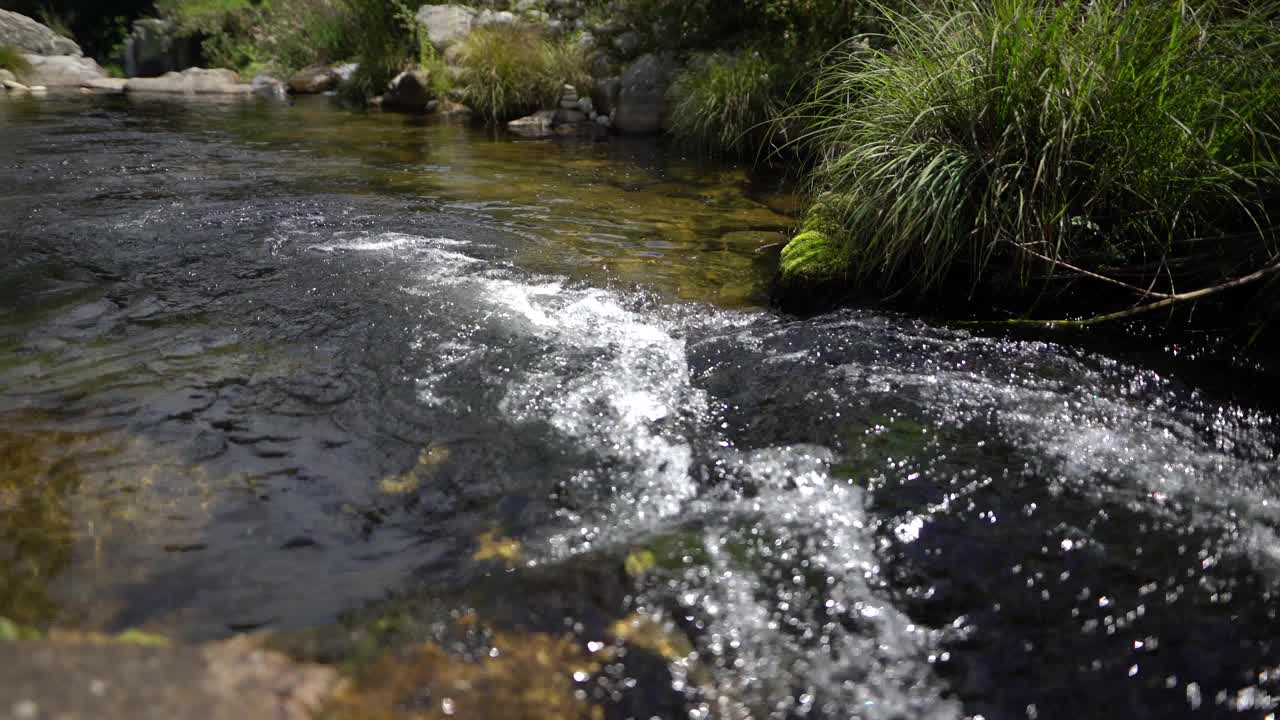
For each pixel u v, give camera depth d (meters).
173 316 3.56
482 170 6.98
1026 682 1.70
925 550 2.11
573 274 4.30
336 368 3.10
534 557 2.06
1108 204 3.69
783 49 7.87
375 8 12.34
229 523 2.18
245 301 3.74
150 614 1.82
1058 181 3.53
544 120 9.47
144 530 2.12
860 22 7.05
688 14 8.88
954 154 3.82
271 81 13.02
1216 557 2.10
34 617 1.78
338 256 4.41
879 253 3.95
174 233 4.74
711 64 8.20
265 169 6.71
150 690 1.36
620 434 2.69
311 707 1.44
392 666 1.62
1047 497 2.35
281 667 1.56
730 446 2.63
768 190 6.38
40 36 13.77
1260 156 3.46
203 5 15.98
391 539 2.14
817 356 3.30
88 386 2.91
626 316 3.74
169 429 2.64
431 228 5.07
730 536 2.15
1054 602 1.93
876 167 4.02
